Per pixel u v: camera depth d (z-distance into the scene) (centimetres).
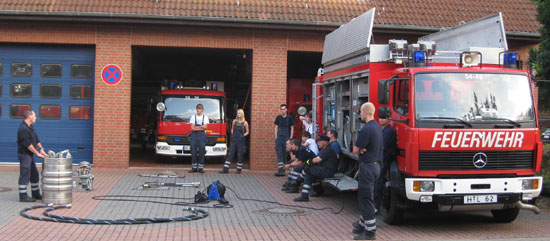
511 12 1672
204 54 1998
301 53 1838
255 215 934
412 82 817
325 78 1249
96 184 1248
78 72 1560
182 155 1656
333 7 1591
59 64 1557
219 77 2422
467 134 797
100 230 796
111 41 1522
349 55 1052
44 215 879
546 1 1127
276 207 1013
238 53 1889
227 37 1559
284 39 1574
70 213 916
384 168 877
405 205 840
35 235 756
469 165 802
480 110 815
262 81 1570
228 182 1341
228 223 862
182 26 1533
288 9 1556
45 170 981
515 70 851
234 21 1496
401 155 827
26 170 1005
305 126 1434
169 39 1538
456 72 830
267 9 1545
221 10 1517
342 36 1136
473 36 1000
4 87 1552
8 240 725
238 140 1520
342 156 1118
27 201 1008
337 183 1018
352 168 1086
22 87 1555
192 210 944
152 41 1533
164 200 1062
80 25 1514
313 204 1055
